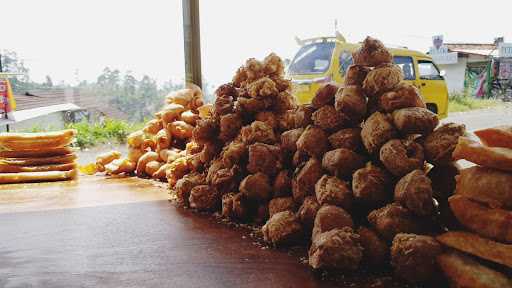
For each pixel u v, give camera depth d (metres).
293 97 3.27
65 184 4.42
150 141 4.88
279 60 3.39
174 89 5.34
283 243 2.33
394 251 1.81
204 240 2.52
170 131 4.59
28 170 4.56
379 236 1.97
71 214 3.21
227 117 3.21
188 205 3.33
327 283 1.86
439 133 2.02
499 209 1.65
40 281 2.02
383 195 2.06
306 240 2.36
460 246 1.69
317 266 1.88
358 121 2.36
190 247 2.41
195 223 2.89
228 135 3.22
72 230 2.81
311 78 4.81
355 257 1.87
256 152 2.75
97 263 2.22
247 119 3.25
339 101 2.28
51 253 2.39
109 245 2.49
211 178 3.18
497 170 1.70
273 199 2.67
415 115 2.04
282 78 3.38
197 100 4.70
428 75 4.71
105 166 5.04
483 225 1.67
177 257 2.26
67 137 4.75
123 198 3.69
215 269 2.07
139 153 4.87
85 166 5.15
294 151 2.73
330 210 2.04
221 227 2.79
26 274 2.11
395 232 1.90
